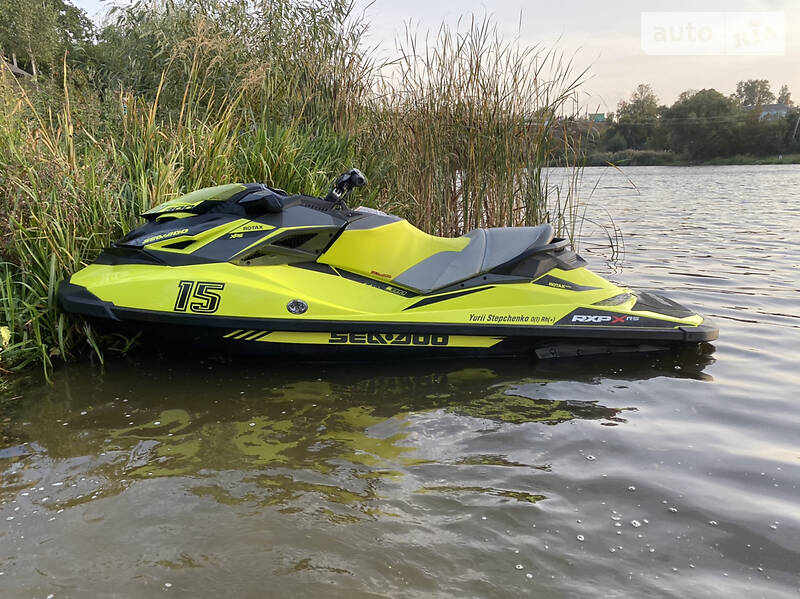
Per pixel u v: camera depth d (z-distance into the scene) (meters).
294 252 3.34
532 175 5.98
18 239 3.56
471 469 2.31
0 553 1.80
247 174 4.96
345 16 6.51
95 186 3.89
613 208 13.84
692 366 3.47
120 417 2.73
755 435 2.62
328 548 1.83
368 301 3.34
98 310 3.12
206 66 5.92
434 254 3.58
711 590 1.66
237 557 1.78
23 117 4.55
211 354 3.40
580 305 3.54
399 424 2.69
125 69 6.45
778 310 4.65
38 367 3.35
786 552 1.82
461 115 5.83
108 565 1.75
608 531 1.92
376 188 5.89
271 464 2.33
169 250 3.26
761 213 12.13
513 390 3.09
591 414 2.82
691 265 6.50
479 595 1.63
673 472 2.30
